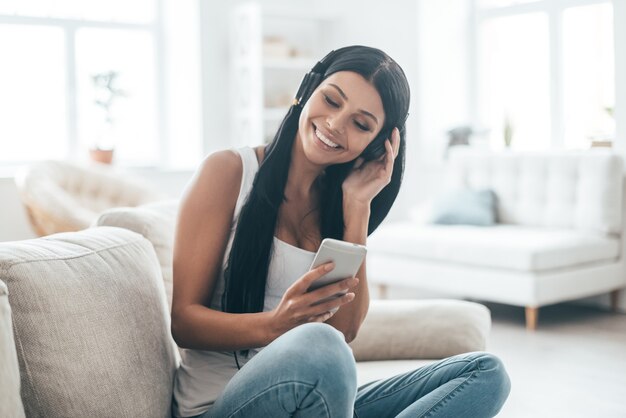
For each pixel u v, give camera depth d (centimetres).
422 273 489
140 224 190
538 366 365
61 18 593
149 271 159
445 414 160
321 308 150
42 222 415
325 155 161
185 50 628
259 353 135
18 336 127
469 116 621
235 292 159
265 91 652
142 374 144
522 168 516
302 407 126
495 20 605
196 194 159
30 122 588
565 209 492
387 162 171
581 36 553
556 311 493
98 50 611
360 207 173
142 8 627
